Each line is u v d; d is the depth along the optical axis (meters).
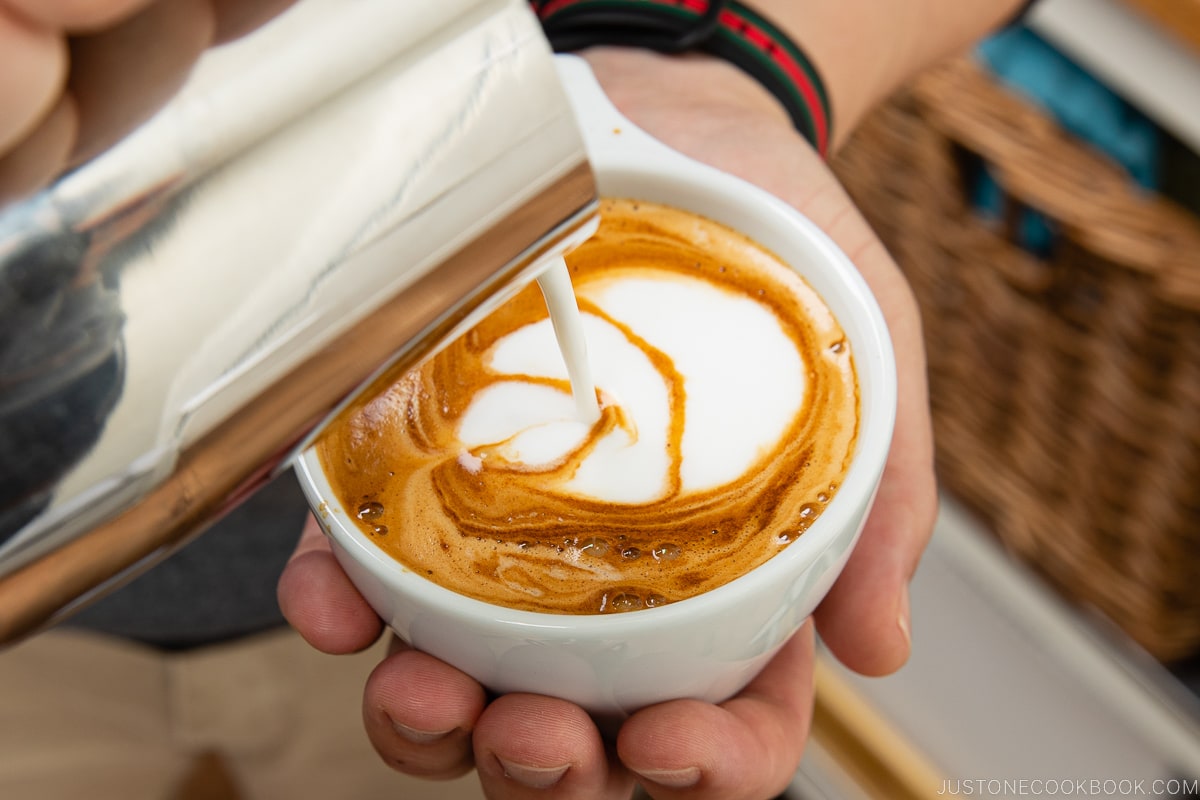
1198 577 0.39
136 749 0.37
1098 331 0.37
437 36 0.18
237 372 0.18
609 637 0.22
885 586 0.27
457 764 0.27
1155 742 0.41
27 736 0.35
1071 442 0.40
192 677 0.39
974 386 0.42
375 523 0.25
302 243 0.18
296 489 0.37
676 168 0.29
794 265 0.28
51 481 0.18
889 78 0.37
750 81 0.33
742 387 0.27
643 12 0.33
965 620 0.45
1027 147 0.37
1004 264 0.38
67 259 0.17
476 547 0.25
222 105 0.17
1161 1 0.35
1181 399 0.36
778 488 0.25
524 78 0.19
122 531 0.19
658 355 0.27
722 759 0.25
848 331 0.27
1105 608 0.42
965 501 0.46
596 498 0.26
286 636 0.40
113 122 0.17
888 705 0.45
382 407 0.27
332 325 0.19
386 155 0.18
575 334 0.25
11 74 0.16
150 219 0.17
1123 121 0.40
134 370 0.18
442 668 0.25
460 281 0.20
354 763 0.40
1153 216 0.35
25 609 0.19
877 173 0.42
